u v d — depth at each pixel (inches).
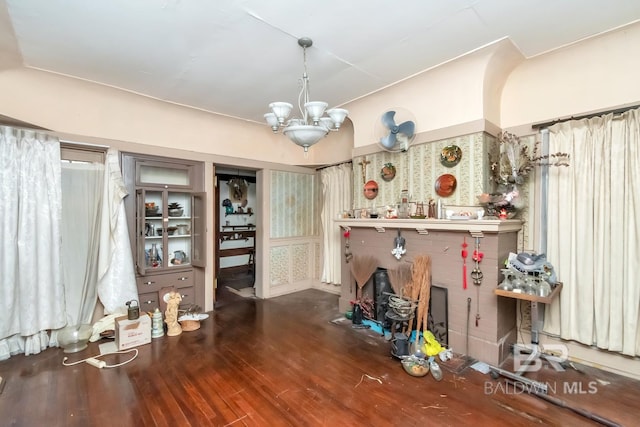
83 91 123.9
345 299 156.3
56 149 116.9
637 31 91.4
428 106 124.6
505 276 99.0
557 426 72.9
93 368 101.0
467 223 104.7
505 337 106.7
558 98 107.7
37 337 112.0
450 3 78.4
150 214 147.9
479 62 106.4
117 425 74.0
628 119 91.8
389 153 140.3
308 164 204.2
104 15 81.0
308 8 79.2
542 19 86.0
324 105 81.7
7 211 106.1
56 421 75.4
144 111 141.1
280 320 147.4
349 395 85.7
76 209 122.5
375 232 138.7
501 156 116.2
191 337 127.0
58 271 116.5
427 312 115.6
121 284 130.9
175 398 84.5
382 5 78.5
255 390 88.3
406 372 97.8
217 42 94.8
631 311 91.4
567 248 103.4
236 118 166.6
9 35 89.0
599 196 96.9
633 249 90.9
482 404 81.4
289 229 199.8
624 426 72.2
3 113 107.6
